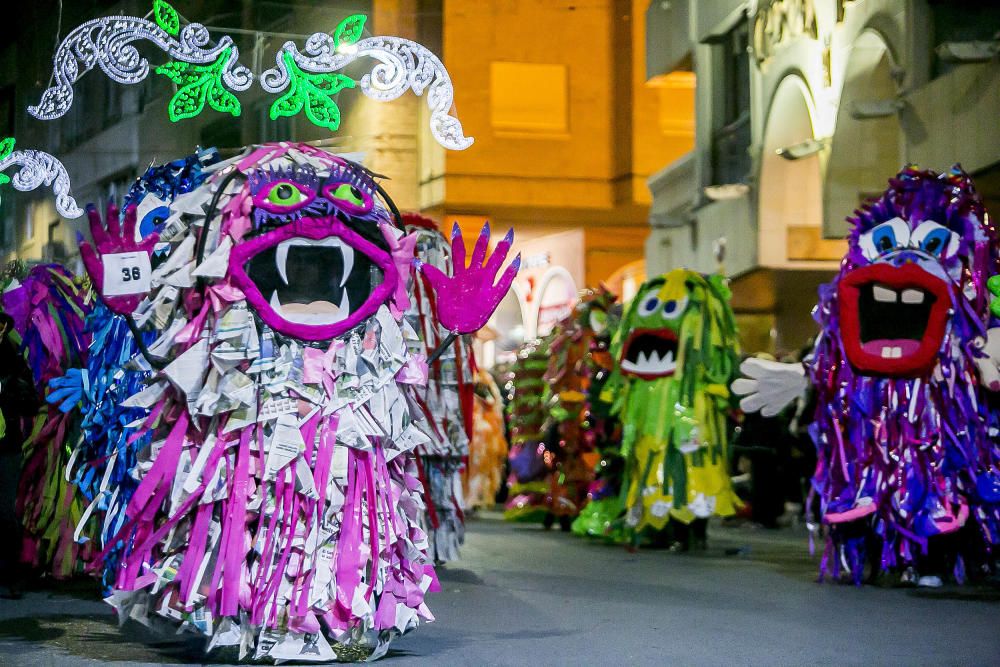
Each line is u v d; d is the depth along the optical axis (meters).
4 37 32.16
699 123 24.00
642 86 32.16
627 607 8.17
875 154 17.31
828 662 6.25
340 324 6.07
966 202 8.99
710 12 23.22
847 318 9.00
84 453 8.42
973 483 8.91
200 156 8.23
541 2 32.03
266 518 5.98
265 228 6.07
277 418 5.98
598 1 32.38
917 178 9.02
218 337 5.98
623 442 11.83
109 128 32.69
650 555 11.63
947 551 9.21
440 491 10.53
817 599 8.55
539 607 8.18
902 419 8.95
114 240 5.98
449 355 10.45
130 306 6.02
